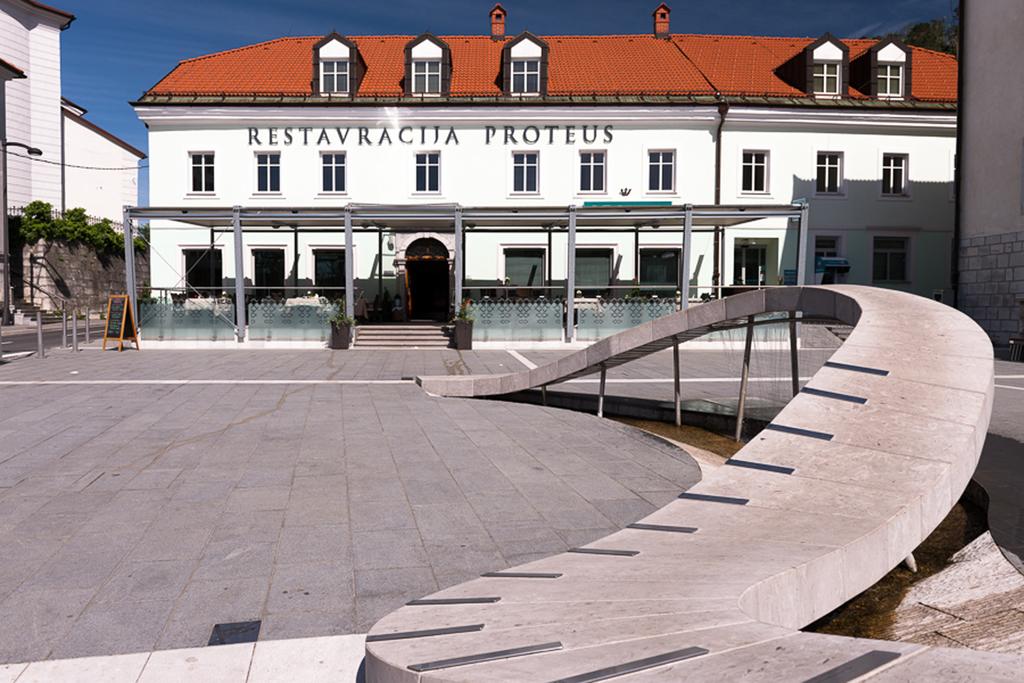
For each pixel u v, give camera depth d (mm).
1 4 39219
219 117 25906
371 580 4344
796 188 26703
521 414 10617
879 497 3873
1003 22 21422
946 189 27047
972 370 5266
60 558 4727
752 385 13805
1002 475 7059
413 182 26406
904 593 4219
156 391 12867
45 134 42062
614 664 2125
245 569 4527
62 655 3400
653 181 26750
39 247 39156
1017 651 3221
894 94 27688
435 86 27312
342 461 7520
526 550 4859
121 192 50062
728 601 2707
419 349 22688
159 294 26156
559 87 27594
